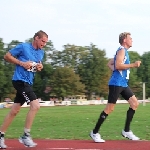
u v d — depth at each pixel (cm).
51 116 2216
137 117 1933
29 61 676
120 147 704
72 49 9575
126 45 793
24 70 680
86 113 2669
